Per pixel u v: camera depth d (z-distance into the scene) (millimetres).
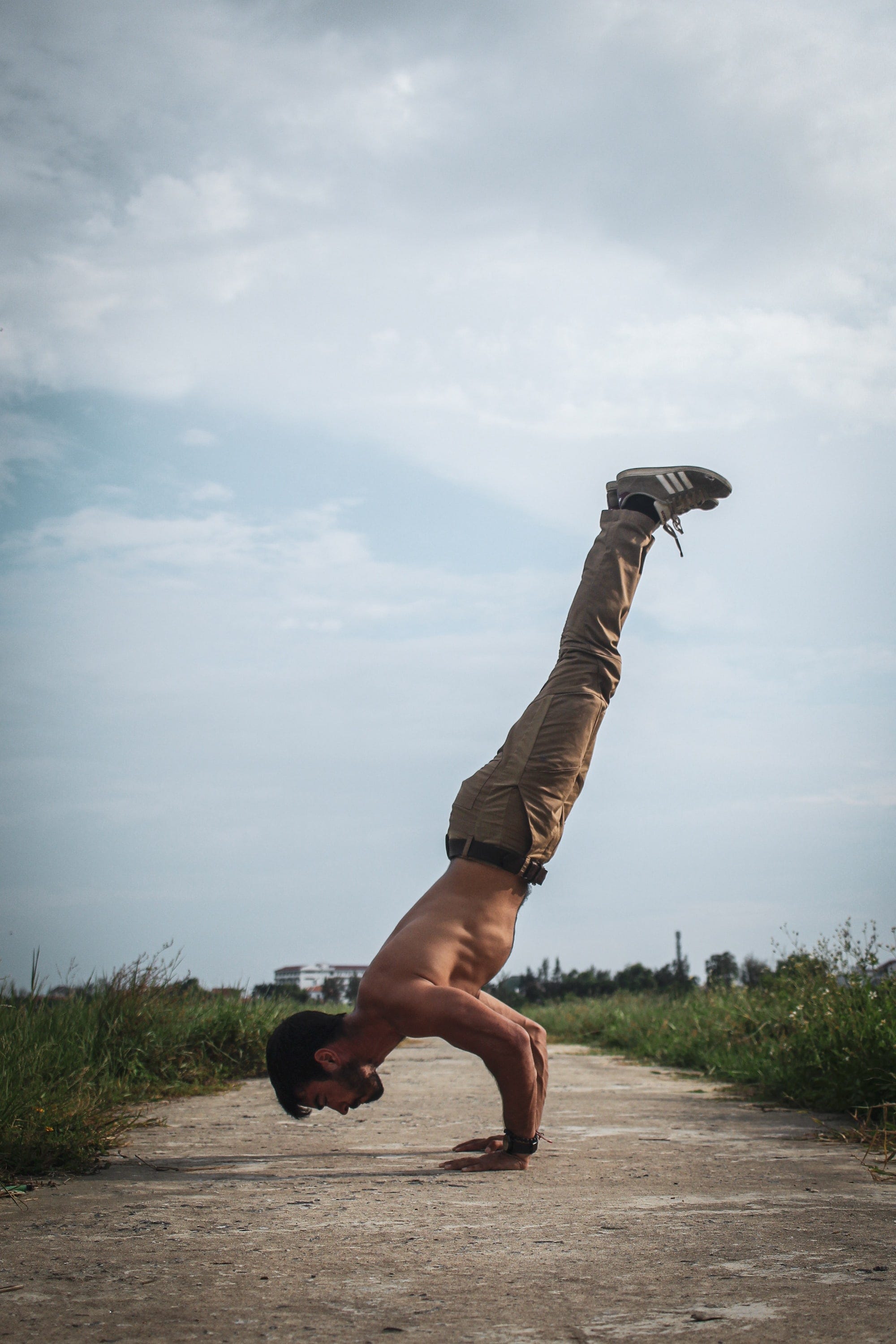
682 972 22812
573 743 3527
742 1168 3186
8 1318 1571
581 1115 4949
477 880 3410
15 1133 3184
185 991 7105
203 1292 1729
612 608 3736
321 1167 3252
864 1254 1961
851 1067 5047
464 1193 2719
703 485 3910
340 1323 1546
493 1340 1453
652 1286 1740
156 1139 3979
